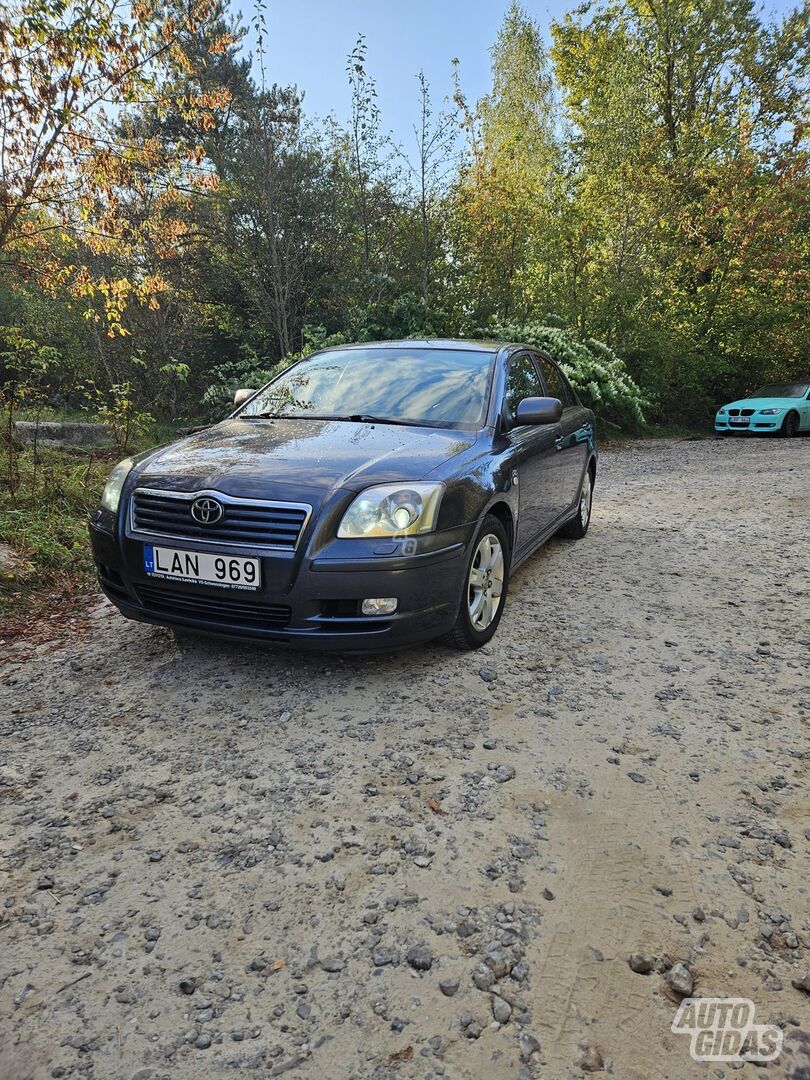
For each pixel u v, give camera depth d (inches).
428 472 126.7
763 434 664.4
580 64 915.4
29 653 147.7
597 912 78.6
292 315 585.6
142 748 110.8
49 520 225.8
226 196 535.5
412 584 119.0
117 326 354.3
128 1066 61.4
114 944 74.1
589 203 682.2
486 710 122.0
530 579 197.9
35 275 325.4
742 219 732.0
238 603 119.8
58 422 406.3
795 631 160.7
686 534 255.0
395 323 525.7
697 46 828.0
